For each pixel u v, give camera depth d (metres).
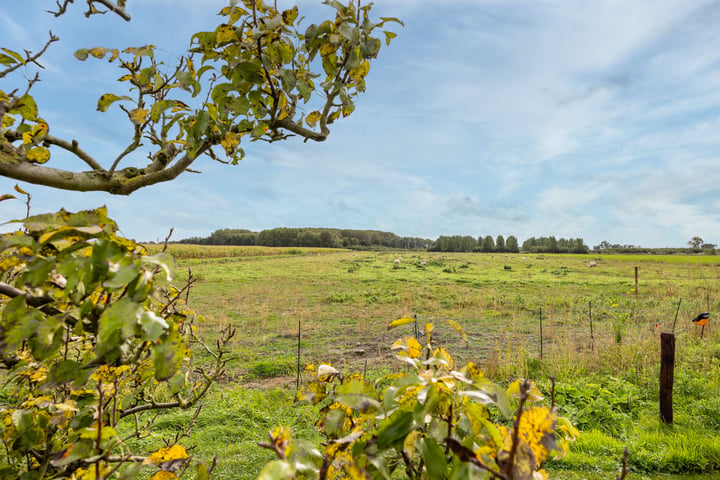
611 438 4.43
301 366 7.55
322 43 1.23
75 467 1.03
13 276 1.23
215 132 1.16
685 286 18.67
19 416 1.13
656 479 3.65
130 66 1.15
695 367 6.58
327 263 40.69
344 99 1.33
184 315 1.20
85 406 1.11
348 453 0.95
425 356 1.05
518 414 0.64
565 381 6.22
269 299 16.81
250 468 3.74
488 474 0.72
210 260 42.03
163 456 0.88
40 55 0.99
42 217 0.74
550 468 3.78
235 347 8.91
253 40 1.23
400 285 21.89
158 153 1.14
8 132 0.94
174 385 0.83
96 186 0.98
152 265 0.75
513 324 11.52
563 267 36.59
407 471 0.80
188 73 1.10
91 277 0.73
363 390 0.90
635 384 6.16
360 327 11.15
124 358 0.90
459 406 0.90
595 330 10.23
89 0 0.96
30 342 0.75
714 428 4.67
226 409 5.19
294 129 1.28
